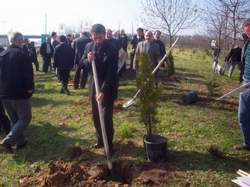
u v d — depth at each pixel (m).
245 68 3.92
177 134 4.88
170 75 11.14
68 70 8.25
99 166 3.69
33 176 3.60
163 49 9.10
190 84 10.00
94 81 3.91
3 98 4.18
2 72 4.14
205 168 3.59
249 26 3.61
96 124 4.19
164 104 6.86
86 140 4.79
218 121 5.58
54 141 4.78
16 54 4.14
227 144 4.42
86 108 6.80
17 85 4.14
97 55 3.83
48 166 3.54
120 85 9.49
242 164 3.71
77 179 3.38
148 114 4.02
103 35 3.71
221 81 11.32
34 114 6.43
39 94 8.58
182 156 3.96
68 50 8.02
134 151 4.18
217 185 3.20
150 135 4.12
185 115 5.96
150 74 3.94
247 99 3.91
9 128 4.89
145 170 3.58
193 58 24.66
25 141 4.68
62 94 8.45
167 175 3.42
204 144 4.41
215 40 14.45
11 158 4.21
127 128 4.95
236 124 5.42
